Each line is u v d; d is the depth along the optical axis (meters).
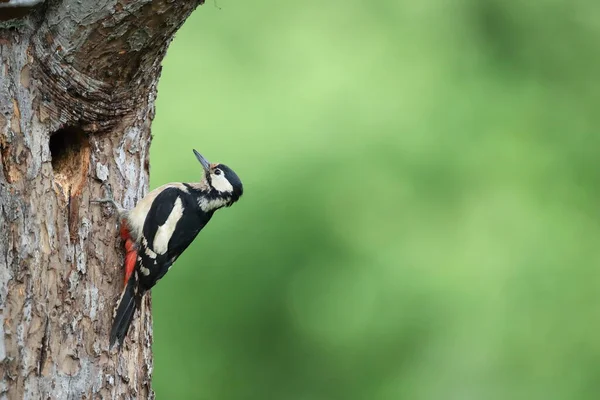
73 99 8.57
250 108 15.62
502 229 16.16
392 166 15.61
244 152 15.27
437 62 16.52
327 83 15.77
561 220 16.45
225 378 16.38
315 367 16.44
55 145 8.95
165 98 15.77
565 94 17.98
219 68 16.05
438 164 15.86
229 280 15.55
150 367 9.34
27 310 8.23
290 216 15.31
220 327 15.91
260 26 16.41
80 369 8.58
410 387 16.48
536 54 18.09
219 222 15.48
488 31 17.69
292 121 15.44
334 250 15.45
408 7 16.77
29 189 8.34
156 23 8.19
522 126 16.92
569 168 16.95
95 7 8.04
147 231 9.14
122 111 8.94
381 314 15.97
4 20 8.28
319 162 15.35
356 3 16.61
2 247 8.16
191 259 15.60
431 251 15.77
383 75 16.05
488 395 16.62
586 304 16.41
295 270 15.40
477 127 16.41
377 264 15.61
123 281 8.98
